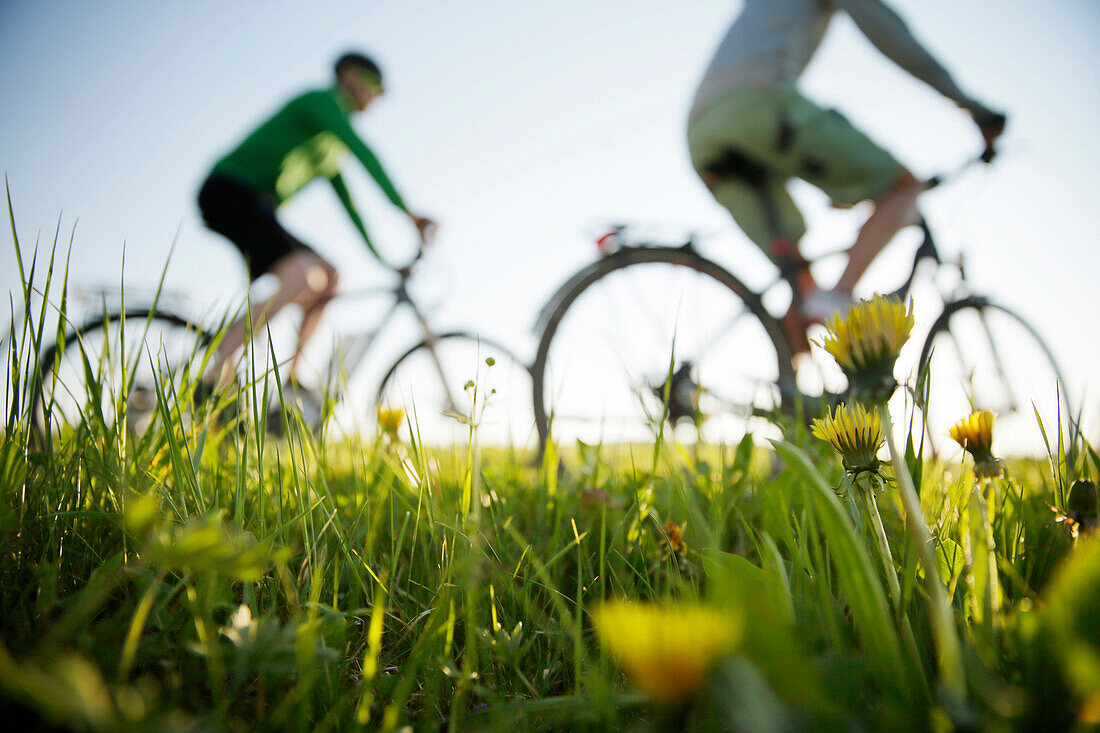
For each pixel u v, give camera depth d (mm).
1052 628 317
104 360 892
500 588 815
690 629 236
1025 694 373
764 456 1566
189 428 1021
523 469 1524
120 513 708
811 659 450
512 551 1027
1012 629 511
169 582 692
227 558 394
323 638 567
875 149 2535
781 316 2793
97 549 759
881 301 484
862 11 2449
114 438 862
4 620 567
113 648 498
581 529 1108
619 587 811
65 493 799
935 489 954
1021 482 884
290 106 3096
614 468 1303
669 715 241
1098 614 292
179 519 763
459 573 741
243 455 787
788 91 2525
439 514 888
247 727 501
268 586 725
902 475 487
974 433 667
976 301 2766
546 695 657
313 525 855
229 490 1009
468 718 560
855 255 2633
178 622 610
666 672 234
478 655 678
